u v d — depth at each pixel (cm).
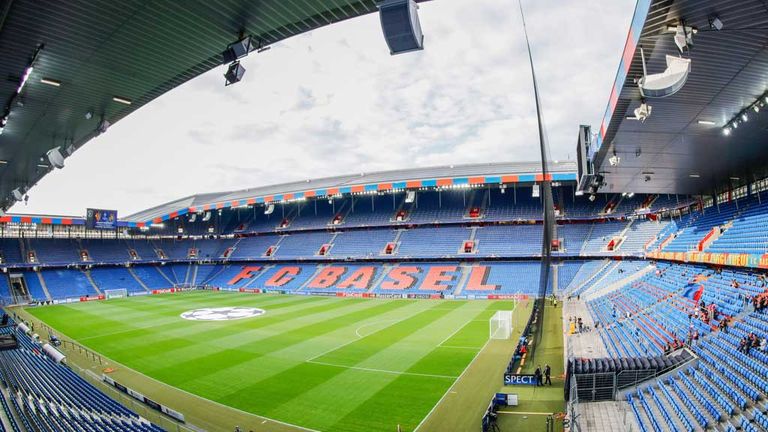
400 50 882
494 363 2680
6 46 1195
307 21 1119
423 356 2850
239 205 7550
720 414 1491
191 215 8900
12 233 7156
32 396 1969
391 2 812
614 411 1867
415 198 7719
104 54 1266
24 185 2881
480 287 5856
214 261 8531
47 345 3159
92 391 2195
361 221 7706
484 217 6894
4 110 1574
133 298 6556
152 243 8662
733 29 1166
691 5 1058
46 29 1124
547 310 4488
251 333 3653
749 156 2608
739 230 3269
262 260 7938
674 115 1856
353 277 6750
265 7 1052
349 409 2008
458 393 2183
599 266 5719
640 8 1160
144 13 1067
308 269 7381
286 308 5078
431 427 1811
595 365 2078
